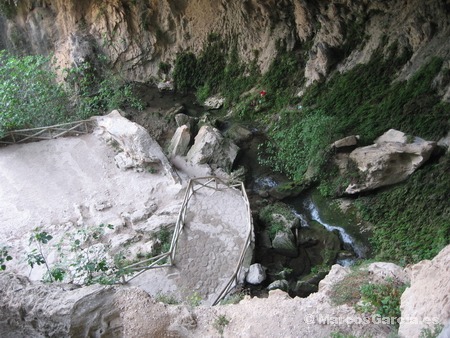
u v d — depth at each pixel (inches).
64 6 685.3
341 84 553.3
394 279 261.3
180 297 368.2
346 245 439.2
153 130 604.1
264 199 496.1
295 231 452.1
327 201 478.3
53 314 232.5
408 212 428.5
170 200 461.1
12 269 382.6
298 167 515.8
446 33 490.0
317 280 397.1
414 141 453.7
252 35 640.4
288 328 242.4
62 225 432.8
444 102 468.8
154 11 680.4
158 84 687.7
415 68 506.9
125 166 495.8
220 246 413.4
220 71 666.8
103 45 692.1
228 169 528.4
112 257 395.9
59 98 570.3
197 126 591.8
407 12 518.0
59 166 499.5
